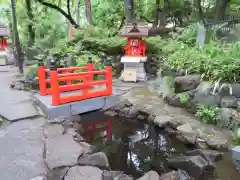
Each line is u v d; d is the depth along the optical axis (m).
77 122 4.27
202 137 3.41
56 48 7.25
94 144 3.68
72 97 4.35
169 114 4.26
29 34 11.62
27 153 2.81
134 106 4.72
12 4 6.74
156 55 7.56
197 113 4.08
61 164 2.59
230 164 2.91
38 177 2.33
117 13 10.77
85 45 7.84
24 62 9.65
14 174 2.37
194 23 8.62
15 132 3.41
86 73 4.44
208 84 4.24
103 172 2.46
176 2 10.39
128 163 3.15
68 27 10.29
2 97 5.07
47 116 4.12
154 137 4.00
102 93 4.77
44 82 4.78
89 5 10.26
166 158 3.24
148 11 11.40
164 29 9.87
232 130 3.55
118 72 7.63
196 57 4.98
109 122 4.50
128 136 4.00
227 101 3.89
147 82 6.80
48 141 3.15
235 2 8.78
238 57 4.31
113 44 7.75
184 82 4.66
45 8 11.98
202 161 2.78
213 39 6.60
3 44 11.48
